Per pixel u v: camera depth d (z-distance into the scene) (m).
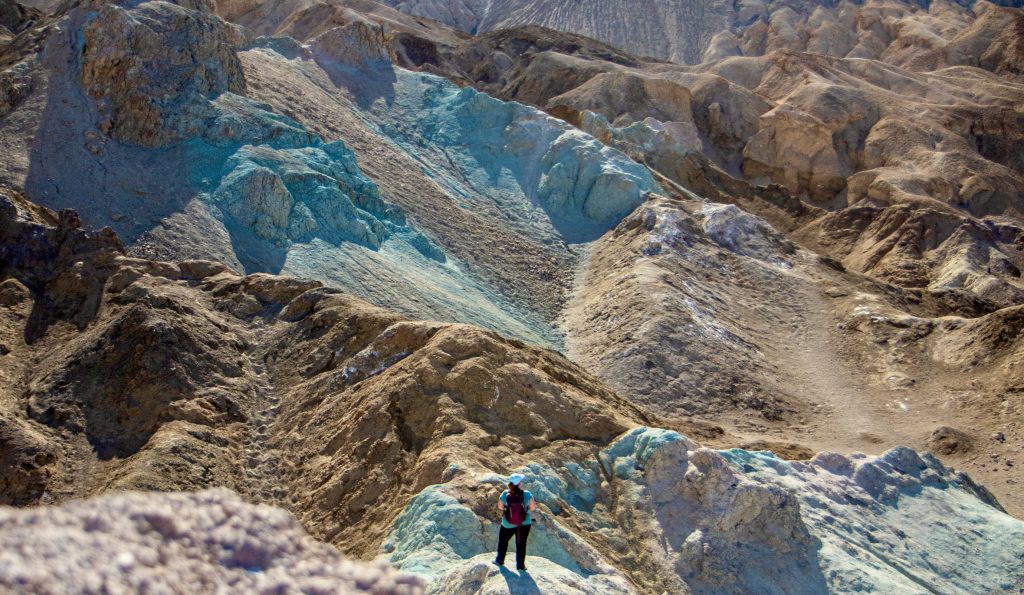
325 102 54.84
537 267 48.34
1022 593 18.89
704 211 52.00
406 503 15.15
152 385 20.70
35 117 38.06
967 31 144.25
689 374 37.12
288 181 39.72
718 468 16.98
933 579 18.80
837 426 34.84
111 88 40.09
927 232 64.62
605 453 18.17
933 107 97.50
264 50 59.38
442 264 43.38
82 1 43.03
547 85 100.75
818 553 16.83
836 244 67.44
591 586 11.12
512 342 22.97
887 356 40.84
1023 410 33.97
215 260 34.22
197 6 49.28
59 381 21.00
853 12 172.62
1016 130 95.62
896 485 21.69
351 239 40.03
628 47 180.25
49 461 18.38
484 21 195.38
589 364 38.31
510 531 10.69
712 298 44.09
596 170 55.06
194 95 41.34
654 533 16.31
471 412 18.41
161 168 38.19
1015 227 69.38
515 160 57.75
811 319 44.50
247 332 25.09
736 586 15.59
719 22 183.38
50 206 34.19
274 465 19.08
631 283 43.38
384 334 22.27
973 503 22.02
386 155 52.28
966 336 40.44
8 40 53.44
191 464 17.88
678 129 81.38
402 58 100.12
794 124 89.94
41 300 25.67
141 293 25.16
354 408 19.55
